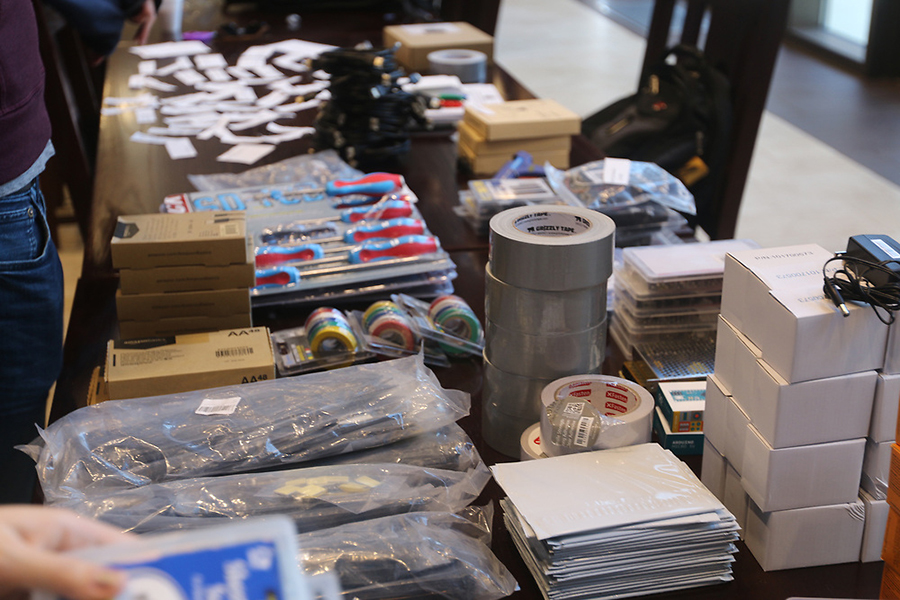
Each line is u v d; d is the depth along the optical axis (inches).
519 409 35.5
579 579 28.0
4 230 49.4
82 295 52.4
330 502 31.3
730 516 28.3
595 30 270.2
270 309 50.5
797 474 28.6
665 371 41.4
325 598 15.4
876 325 27.0
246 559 13.5
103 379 41.6
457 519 31.6
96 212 65.6
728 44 88.4
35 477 36.8
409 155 78.6
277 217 58.8
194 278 43.8
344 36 123.3
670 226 58.8
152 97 96.0
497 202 60.7
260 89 99.3
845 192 144.8
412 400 37.5
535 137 71.7
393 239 54.1
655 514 27.9
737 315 30.5
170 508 31.0
